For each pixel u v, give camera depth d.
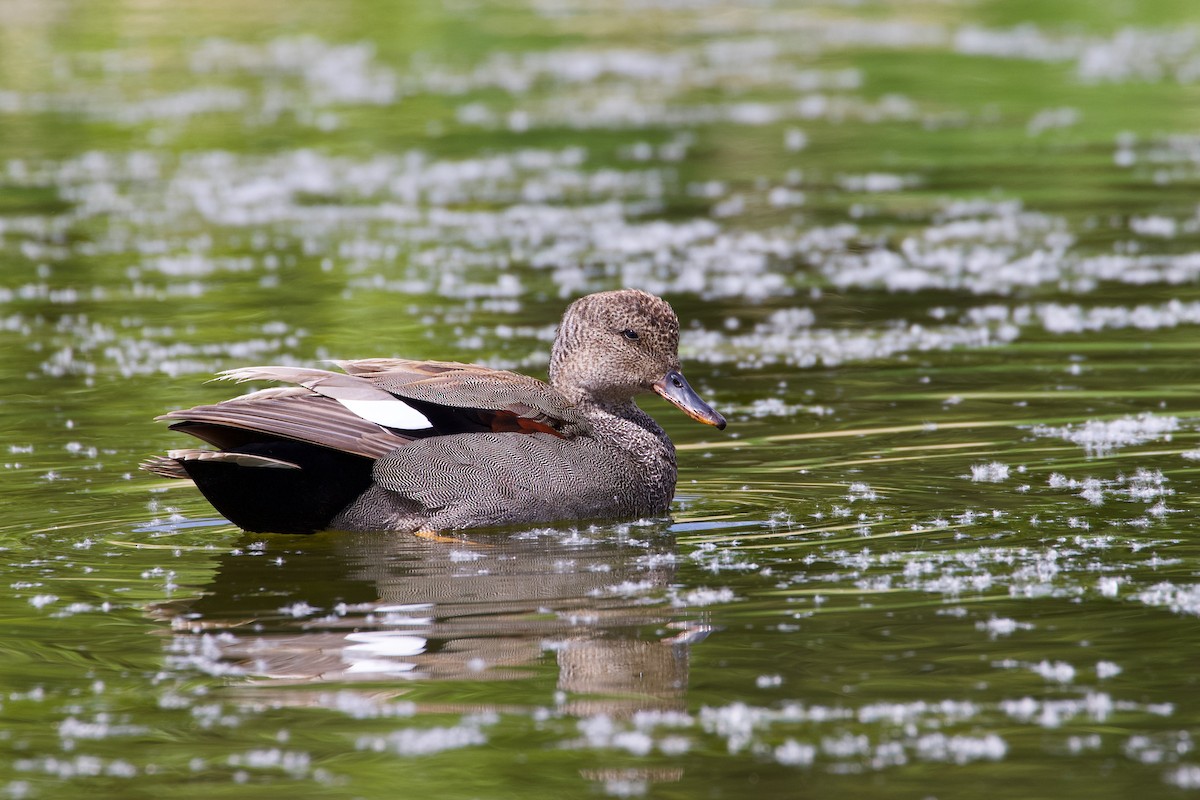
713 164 28.03
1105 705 7.66
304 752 7.34
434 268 21.12
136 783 7.07
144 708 7.85
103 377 15.89
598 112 32.84
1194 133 29.67
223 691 8.05
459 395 11.37
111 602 9.48
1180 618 8.80
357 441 10.91
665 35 42.44
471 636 8.78
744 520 11.20
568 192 26.02
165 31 43.31
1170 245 21.52
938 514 11.07
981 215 23.70
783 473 12.40
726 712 7.67
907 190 25.67
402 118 32.34
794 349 16.88
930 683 7.96
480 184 26.67
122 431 13.84
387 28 43.69
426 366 11.74
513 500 11.22
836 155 28.66
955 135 30.23
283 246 22.55
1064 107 32.44
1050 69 36.28
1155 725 7.43
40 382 15.67
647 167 27.78
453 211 24.80
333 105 33.75
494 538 10.93
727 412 14.42
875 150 29.00
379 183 26.81
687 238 22.77
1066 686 7.89
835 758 7.19
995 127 30.83
